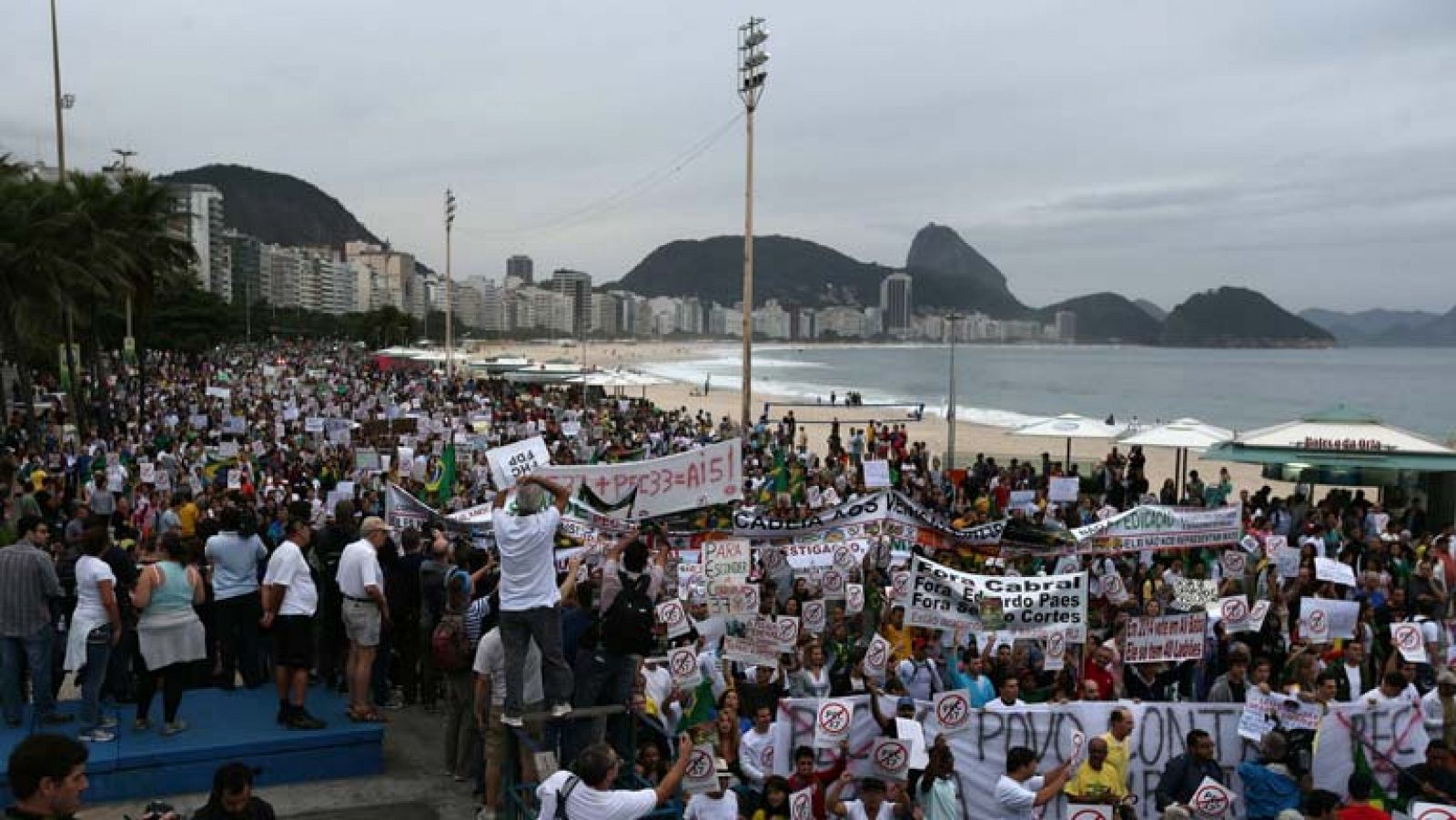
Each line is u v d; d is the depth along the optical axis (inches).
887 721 398.0
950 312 1440.7
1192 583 577.9
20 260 1502.2
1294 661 491.5
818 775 395.9
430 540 522.9
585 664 361.7
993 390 5521.7
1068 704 427.5
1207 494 1083.3
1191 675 561.0
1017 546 639.8
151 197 1994.3
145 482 951.0
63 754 185.3
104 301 1865.2
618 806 271.9
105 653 398.3
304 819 372.5
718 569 470.6
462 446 1192.8
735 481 472.7
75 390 1675.7
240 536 473.4
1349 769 435.5
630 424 1764.3
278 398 2228.1
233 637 474.9
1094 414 3907.5
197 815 247.8
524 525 335.9
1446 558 718.5
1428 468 910.4
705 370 7445.9
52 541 592.7
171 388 2596.0
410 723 477.4
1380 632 585.9
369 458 971.9
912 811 386.6
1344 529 850.1
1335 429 981.8
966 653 521.3
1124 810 401.7
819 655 461.7
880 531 625.0
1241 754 437.4
